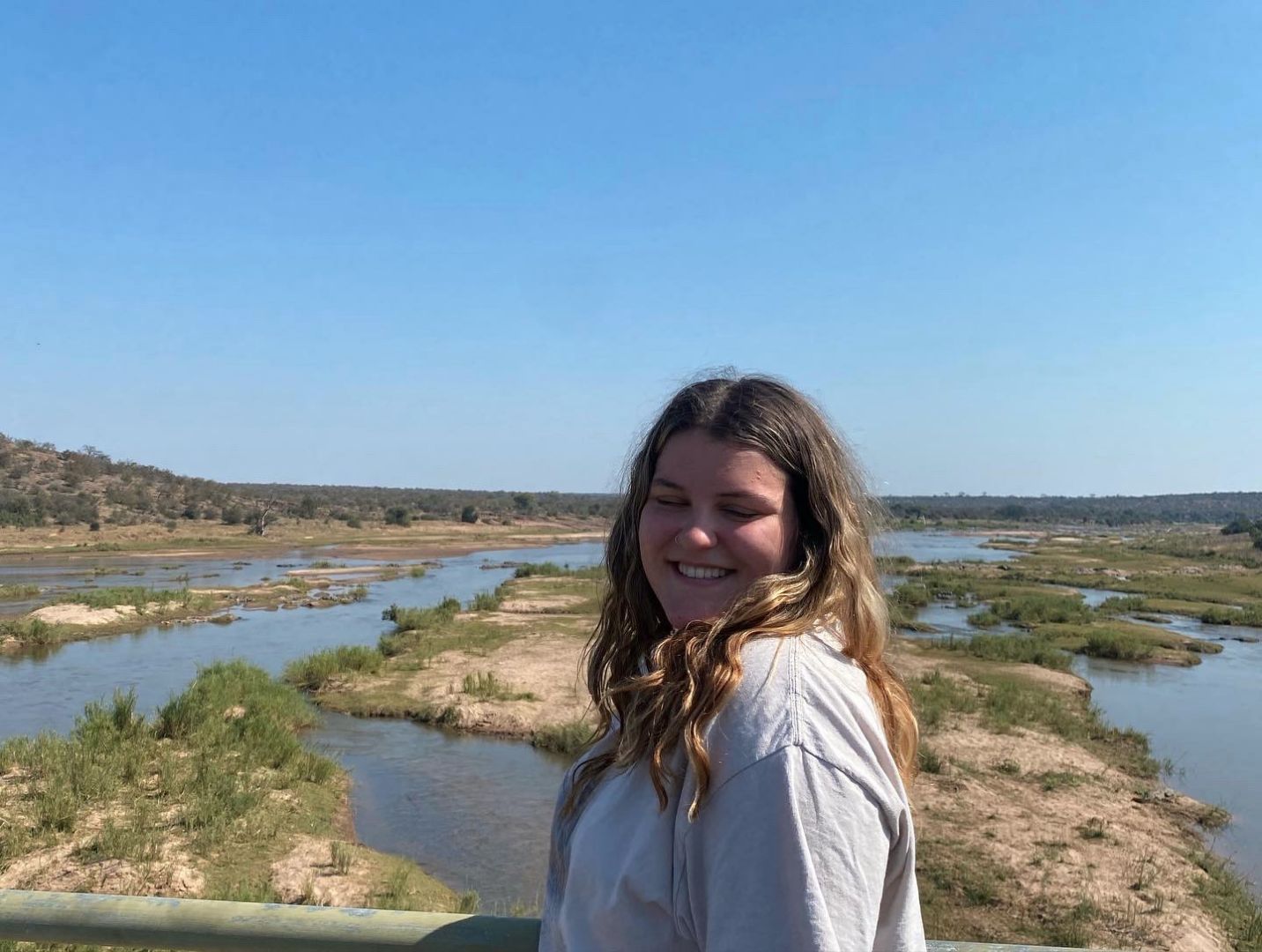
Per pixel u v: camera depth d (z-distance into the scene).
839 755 1.08
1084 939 7.09
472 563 52.81
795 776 1.05
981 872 8.15
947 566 51.06
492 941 1.42
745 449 1.39
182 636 22.98
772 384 1.50
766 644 1.23
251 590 33.91
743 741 1.11
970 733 12.82
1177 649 23.77
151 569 45.34
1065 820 9.55
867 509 1.50
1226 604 35.19
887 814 1.10
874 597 1.46
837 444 1.48
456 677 16.78
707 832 1.11
